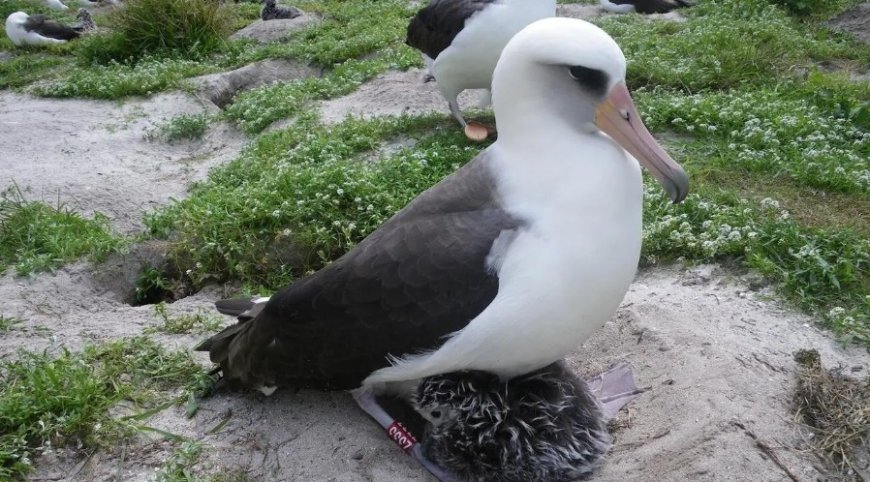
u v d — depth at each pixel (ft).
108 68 9.96
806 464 3.47
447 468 3.61
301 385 3.70
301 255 5.17
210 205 5.37
